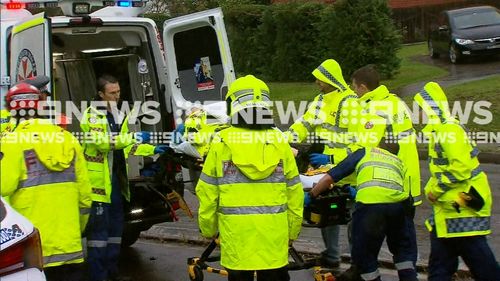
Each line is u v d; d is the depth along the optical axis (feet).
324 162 18.62
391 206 16.07
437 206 15.52
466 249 15.29
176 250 23.53
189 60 22.90
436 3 91.81
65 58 23.26
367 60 52.08
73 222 14.71
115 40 23.16
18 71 18.85
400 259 16.61
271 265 13.75
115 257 19.04
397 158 16.56
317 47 57.52
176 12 66.18
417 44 85.25
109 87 18.63
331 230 19.08
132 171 20.95
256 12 62.95
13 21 20.15
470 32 58.54
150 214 21.01
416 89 47.52
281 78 60.49
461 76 51.55
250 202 13.70
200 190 14.03
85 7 20.99
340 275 17.81
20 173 14.07
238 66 64.08
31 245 11.71
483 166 33.83
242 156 13.61
